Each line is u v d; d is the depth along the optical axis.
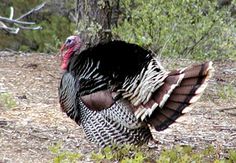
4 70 27.89
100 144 15.74
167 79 14.43
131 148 15.59
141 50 15.04
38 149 17.25
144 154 16.22
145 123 15.26
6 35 42.06
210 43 32.06
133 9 29.88
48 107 22.38
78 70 15.91
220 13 31.50
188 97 14.19
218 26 31.20
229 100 24.92
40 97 24.03
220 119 21.75
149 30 29.59
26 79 26.52
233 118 22.02
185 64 29.45
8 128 19.05
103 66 15.39
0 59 30.56
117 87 15.20
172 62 28.94
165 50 30.08
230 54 32.44
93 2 24.84
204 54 31.92
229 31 31.75
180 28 30.03
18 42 42.06
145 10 29.16
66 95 16.33
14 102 22.08
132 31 29.09
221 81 28.02
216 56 32.03
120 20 30.33
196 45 31.77
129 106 15.19
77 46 16.67
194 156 15.35
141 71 14.80
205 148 17.80
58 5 42.41
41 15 42.41
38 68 28.56
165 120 14.70
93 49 15.68
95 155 14.80
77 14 25.41
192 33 30.73
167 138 18.89
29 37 41.78
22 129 19.03
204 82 14.02
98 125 15.62
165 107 14.58
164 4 29.44
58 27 42.06
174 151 15.67
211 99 24.89
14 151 16.95
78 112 16.09
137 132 15.41
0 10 43.03
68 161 15.16
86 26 24.95
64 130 19.27
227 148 17.88
